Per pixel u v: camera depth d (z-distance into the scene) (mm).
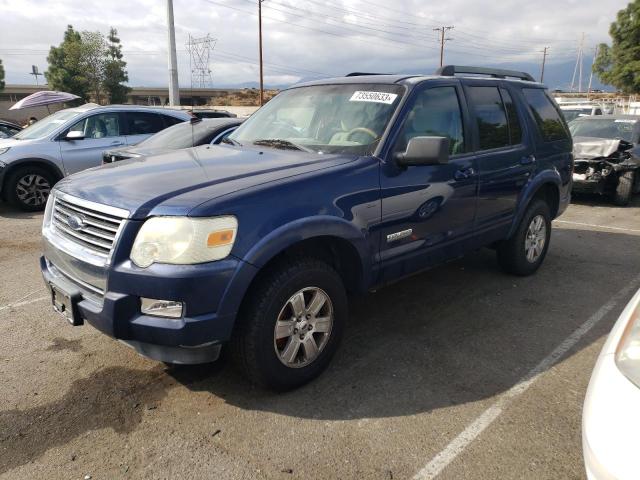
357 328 4062
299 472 2467
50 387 3203
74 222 2906
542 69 81125
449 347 3748
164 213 2584
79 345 3764
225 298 2629
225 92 91812
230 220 2637
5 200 8914
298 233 2852
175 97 29984
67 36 45812
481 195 4234
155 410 2965
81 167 9039
